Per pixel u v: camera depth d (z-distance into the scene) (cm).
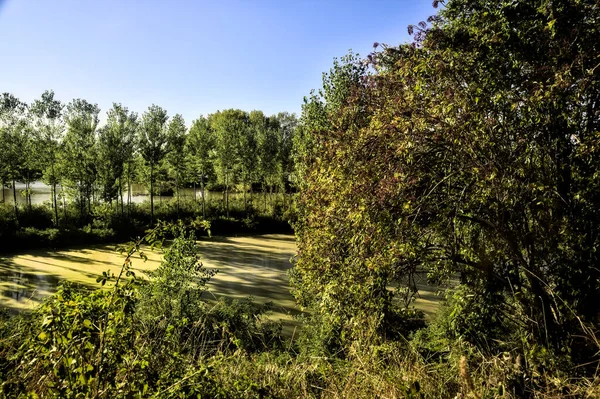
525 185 501
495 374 340
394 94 568
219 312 971
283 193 4569
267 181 4603
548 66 503
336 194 582
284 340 1083
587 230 557
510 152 509
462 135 498
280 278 2122
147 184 4059
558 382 322
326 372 423
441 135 499
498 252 528
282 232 3928
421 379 343
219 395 311
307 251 699
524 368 345
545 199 474
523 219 552
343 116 662
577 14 521
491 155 503
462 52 562
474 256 593
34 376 272
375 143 539
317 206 661
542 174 540
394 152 508
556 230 534
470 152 502
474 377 348
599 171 533
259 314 1159
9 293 1695
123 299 291
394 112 529
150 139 3653
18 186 6291
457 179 519
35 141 3153
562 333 516
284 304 1636
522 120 521
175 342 393
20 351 287
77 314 270
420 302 1388
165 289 943
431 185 520
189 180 4397
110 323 287
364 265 582
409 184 507
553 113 535
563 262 547
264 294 1792
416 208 507
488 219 552
